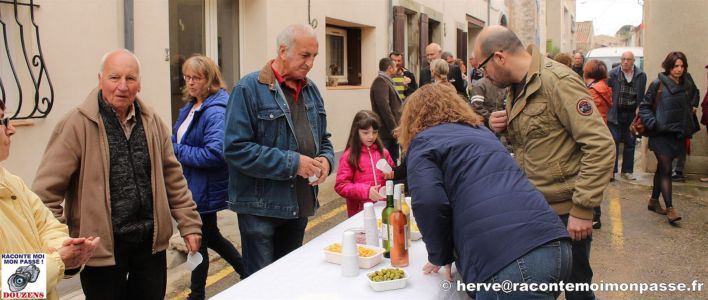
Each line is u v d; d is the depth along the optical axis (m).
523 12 21.31
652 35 9.22
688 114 6.30
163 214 2.92
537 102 3.03
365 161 4.11
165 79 5.61
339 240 3.13
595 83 7.23
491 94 5.91
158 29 5.50
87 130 2.69
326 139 3.65
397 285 2.48
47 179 2.62
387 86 6.99
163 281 3.05
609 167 2.84
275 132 3.22
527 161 3.13
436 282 2.56
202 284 4.00
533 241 2.26
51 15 4.45
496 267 2.26
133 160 2.82
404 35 11.46
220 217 6.29
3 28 4.06
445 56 9.59
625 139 8.85
